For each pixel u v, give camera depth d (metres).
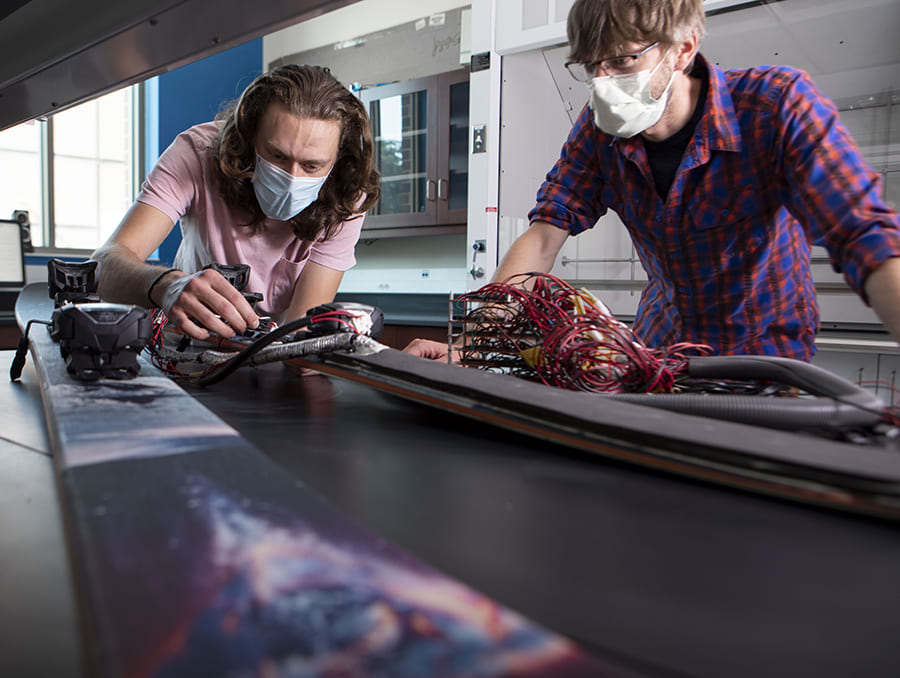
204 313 0.89
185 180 1.40
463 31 2.79
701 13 0.91
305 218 1.41
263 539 0.27
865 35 1.71
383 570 0.24
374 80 4.04
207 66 4.30
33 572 0.31
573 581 0.27
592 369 0.64
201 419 0.49
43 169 4.07
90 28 0.75
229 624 0.20
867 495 0.33
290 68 1.20
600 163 1.17
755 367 0.61
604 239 2.26
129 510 0.30
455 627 0.20
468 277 2.31
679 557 0.30
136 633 0.20
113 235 1.32
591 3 0.90
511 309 0.75
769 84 0.95
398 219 3.46
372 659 0.19
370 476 0.42
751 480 0.37
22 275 3.24
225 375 0.75
